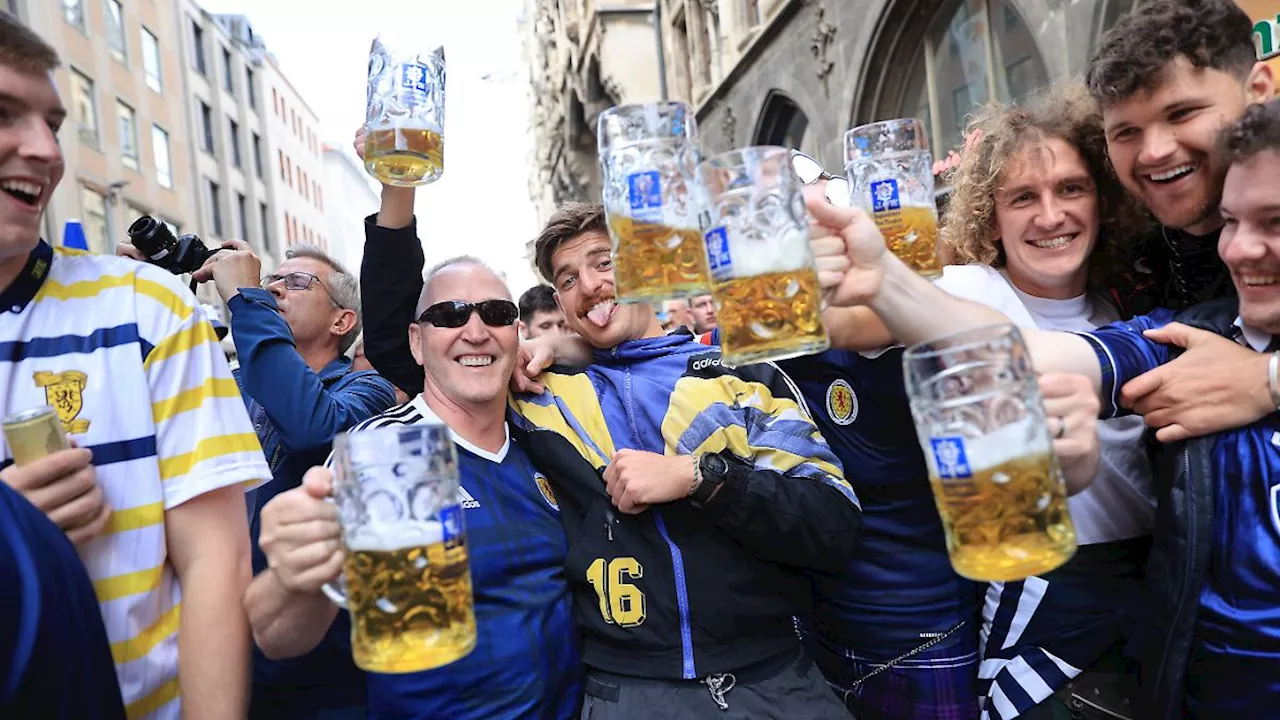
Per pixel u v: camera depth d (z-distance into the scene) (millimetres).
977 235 2059
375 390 2654
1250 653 1365
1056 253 1925
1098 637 1797
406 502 1072
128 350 1422
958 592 2000
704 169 1165
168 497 1430
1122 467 1768
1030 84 6461
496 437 1988
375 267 2236
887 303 1353
